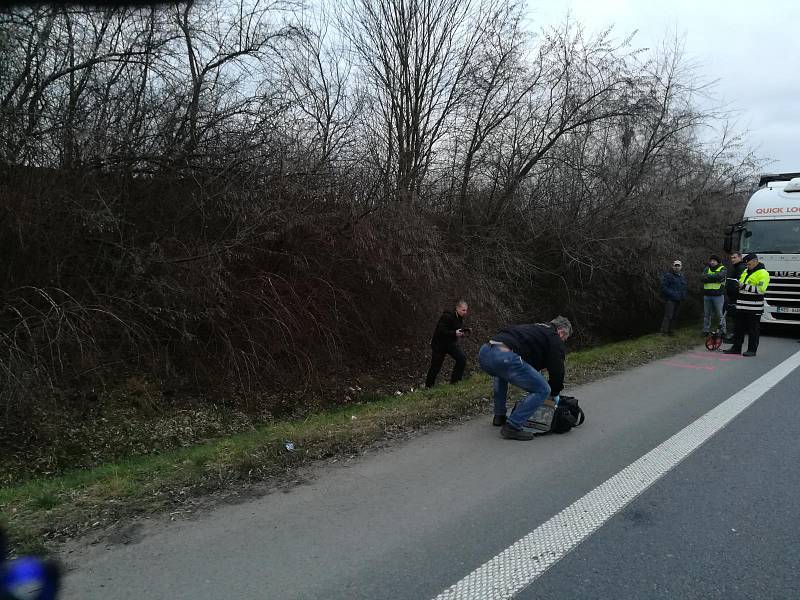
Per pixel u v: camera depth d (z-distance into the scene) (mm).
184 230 7941
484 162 13031
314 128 9570
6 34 6297
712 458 4602
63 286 6980
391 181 10672
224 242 7871
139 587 2756
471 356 11820
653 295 15688
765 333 13242
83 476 4527
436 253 10461
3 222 6410
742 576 2896
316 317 9352
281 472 4297
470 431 5391
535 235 13984
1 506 3664
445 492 3939
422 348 11570
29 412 6359
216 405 7945
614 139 14531
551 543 3230
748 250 12984
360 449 4855
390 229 9664
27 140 6441
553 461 4559
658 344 10695
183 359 8188
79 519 3443
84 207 6773
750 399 6566
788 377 7859
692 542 3238
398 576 2889
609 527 3424
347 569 2947
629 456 4664
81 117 7098
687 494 3895
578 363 8680
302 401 8758
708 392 6949
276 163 8328
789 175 13461
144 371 7793
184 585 2777
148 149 7754
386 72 12516
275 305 8562
